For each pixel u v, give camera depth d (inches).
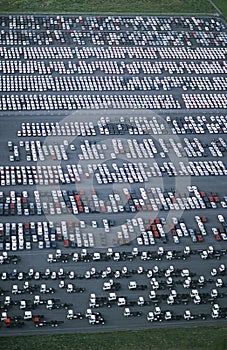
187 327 6569.9
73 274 6978.4
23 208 7746.1
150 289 6919.3
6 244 7268.7
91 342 6314.0
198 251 7391.7
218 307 6761.8
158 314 6633.9
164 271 7121.1
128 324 6560.0
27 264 7081.7
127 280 7003.0
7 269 7007.9
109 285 6889.8
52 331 6427.2
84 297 6781.5
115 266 7145.7
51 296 6761.8
